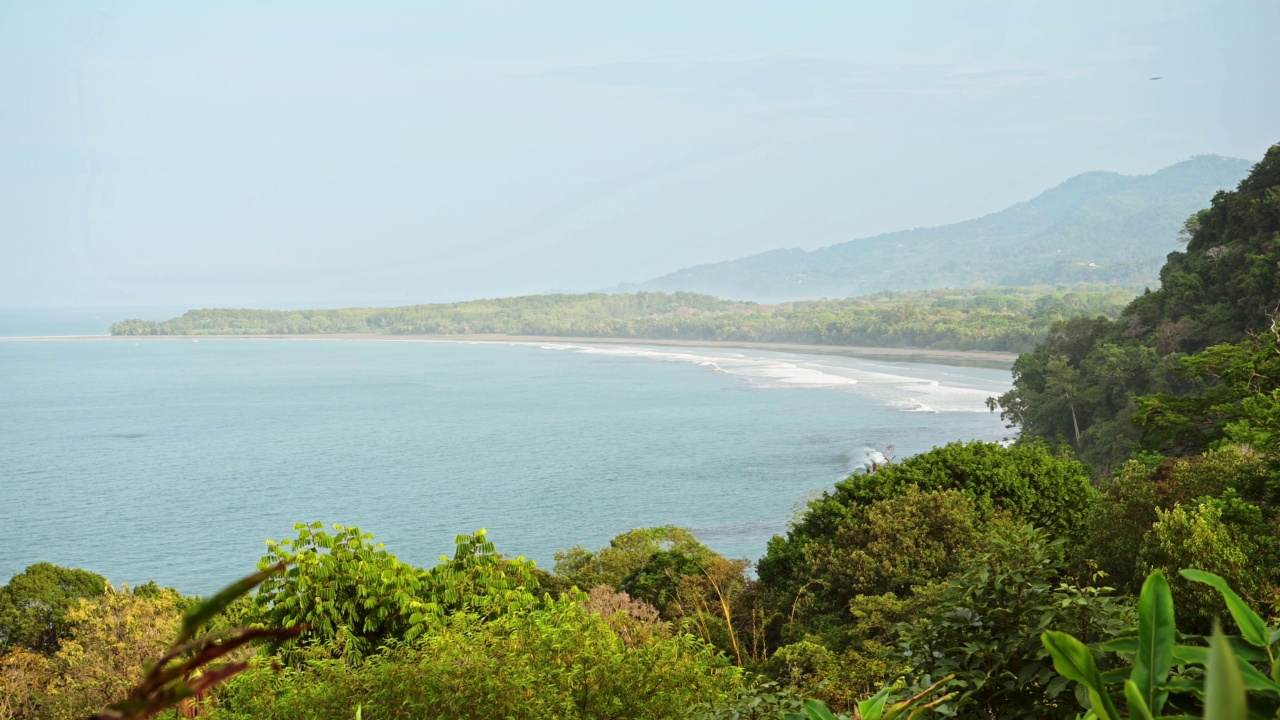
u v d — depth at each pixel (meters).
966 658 5.17
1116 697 3.70
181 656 1.39
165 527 94.62
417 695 9.31
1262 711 2.38
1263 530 19.41
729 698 9.48
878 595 25.70
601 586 32.16
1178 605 16.11
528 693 9.05
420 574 15.28
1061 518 30.39
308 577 14.01
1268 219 89.00
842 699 16.47
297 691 9.91
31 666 32.97
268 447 142.00
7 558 84.62
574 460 119.94
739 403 169.25
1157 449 39.94
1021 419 99.06
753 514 86.62
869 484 34.03
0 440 154.50
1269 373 33.31
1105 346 87.75
